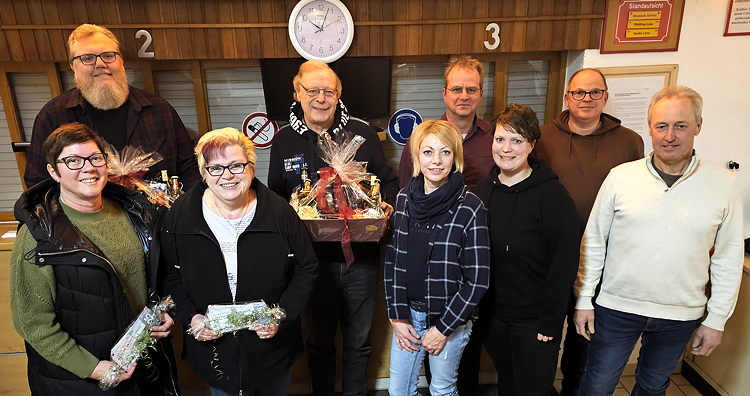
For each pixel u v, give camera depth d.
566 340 2.20
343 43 2.35
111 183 1.50
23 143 2.44
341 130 1.99
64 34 2.22
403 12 2.33
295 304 1.56
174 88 2.56
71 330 1.41
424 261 1.63
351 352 2.07
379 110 2.54
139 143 2.05
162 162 2.09
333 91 1.89
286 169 2.01
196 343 1.56
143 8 2.22
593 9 2.35
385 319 2.26
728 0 2.36
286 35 2.33
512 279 1.69
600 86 1.96
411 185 1.66
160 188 1.83
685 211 1.57
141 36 2.26
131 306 1.49
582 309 1.79
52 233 1.33
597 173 2.00
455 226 1.58
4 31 2.19
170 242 1.47
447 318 1.61
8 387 2.27
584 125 2.04
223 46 2.32
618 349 1.79
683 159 1.57
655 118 1.54
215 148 1.37
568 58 2.58
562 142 2.06
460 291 1.61
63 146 1.32
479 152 2.15
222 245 1.47
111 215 1.49
